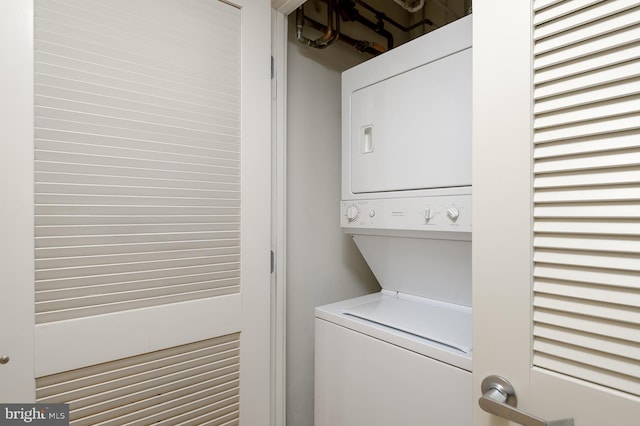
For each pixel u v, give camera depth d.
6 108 1.02
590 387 0.78
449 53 1.39
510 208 0.90
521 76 0.87
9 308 1.03
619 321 0.75
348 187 1.83
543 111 0.84
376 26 2.27
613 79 0.75
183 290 1.39
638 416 0.71
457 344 1.24
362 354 1.51
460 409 1.16
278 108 1.79
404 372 1.34
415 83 1.51
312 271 2.06
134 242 1.27
